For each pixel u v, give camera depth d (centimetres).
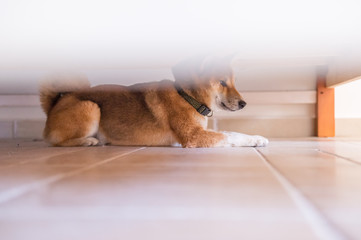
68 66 210
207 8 132
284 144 195
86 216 47
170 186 68
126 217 47
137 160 115
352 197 58
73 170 91
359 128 299
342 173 83
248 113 306
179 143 192
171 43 173
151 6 130
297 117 301
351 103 299
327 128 293
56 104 208
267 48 212
